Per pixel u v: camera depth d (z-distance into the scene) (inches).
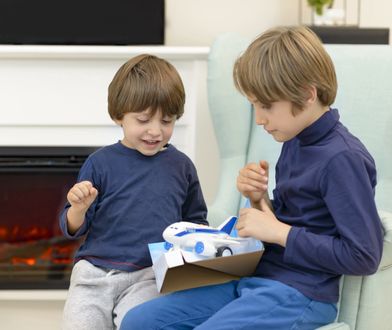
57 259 127.8
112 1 115.9
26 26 115.8
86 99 118.4
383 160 97.7
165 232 74.2
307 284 69.9
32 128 119.3
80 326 76.4
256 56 70.1
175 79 81.4
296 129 71.1
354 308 74.5
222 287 75.6
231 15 131.1
